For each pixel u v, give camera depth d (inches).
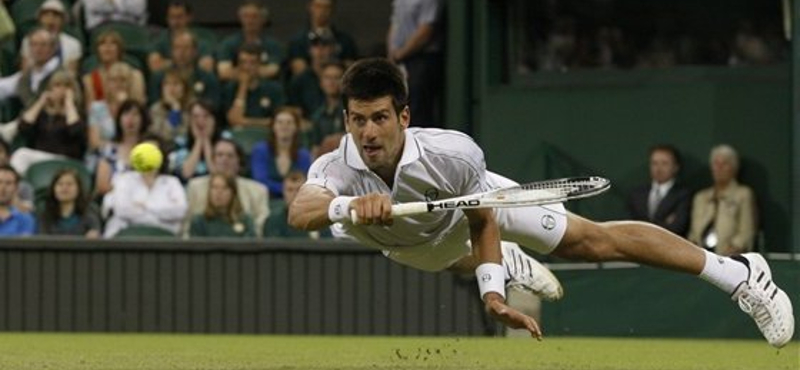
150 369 852.6
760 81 1332.4
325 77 1440.7
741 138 1333.7
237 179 1360.7
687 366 920.9
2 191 1360.7
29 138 1443.2
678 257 796.6
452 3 1414.9
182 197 1366.9
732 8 1360.7
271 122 1407.5
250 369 853.8
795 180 1246.3
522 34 1406.3
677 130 1353.3
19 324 1323.8
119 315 1321.4
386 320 1305.4
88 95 1451.8
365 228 746.8
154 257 1320.1
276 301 1312.7
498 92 1391.5
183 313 1318.9
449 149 698.2
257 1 1542.8
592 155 1370.6
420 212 636.7
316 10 1475.1
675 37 1382.9
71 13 1524.4
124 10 1521.9
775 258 1228.5
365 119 669.9
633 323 1268.5
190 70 1465.3
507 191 650.8
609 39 1398.9
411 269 1301.7
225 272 1316.4
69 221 1373.0
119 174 1369.3
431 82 1439.5
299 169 1397.6
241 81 1461.6
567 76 1402.6
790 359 1002.1
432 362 936.9
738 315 1244.5
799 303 1222.9
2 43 1507.1
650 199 1327.5
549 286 896.3
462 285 1298.0
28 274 1321.4
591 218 1360.7
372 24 1528.1
